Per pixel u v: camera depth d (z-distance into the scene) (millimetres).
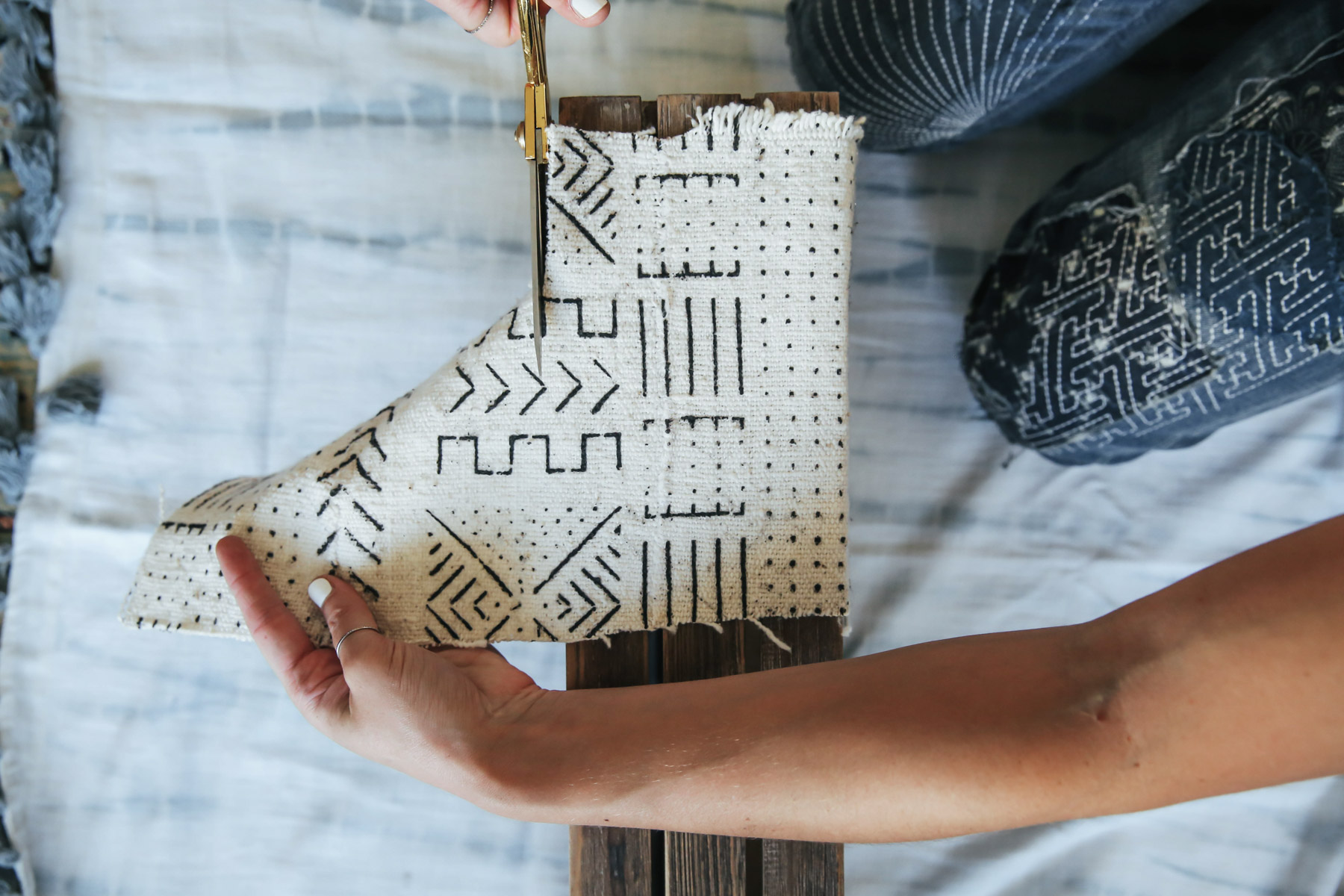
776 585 563
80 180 823
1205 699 382
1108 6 569
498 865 807
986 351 743
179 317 826
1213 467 823
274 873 803
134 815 800
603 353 553
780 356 562
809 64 718
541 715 502
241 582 518
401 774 811
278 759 808
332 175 833
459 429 544
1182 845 801
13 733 799
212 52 827
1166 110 626
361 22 833
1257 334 566
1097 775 394
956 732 417
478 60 837
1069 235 668
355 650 493
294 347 829
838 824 438
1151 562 820
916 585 826
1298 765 375
